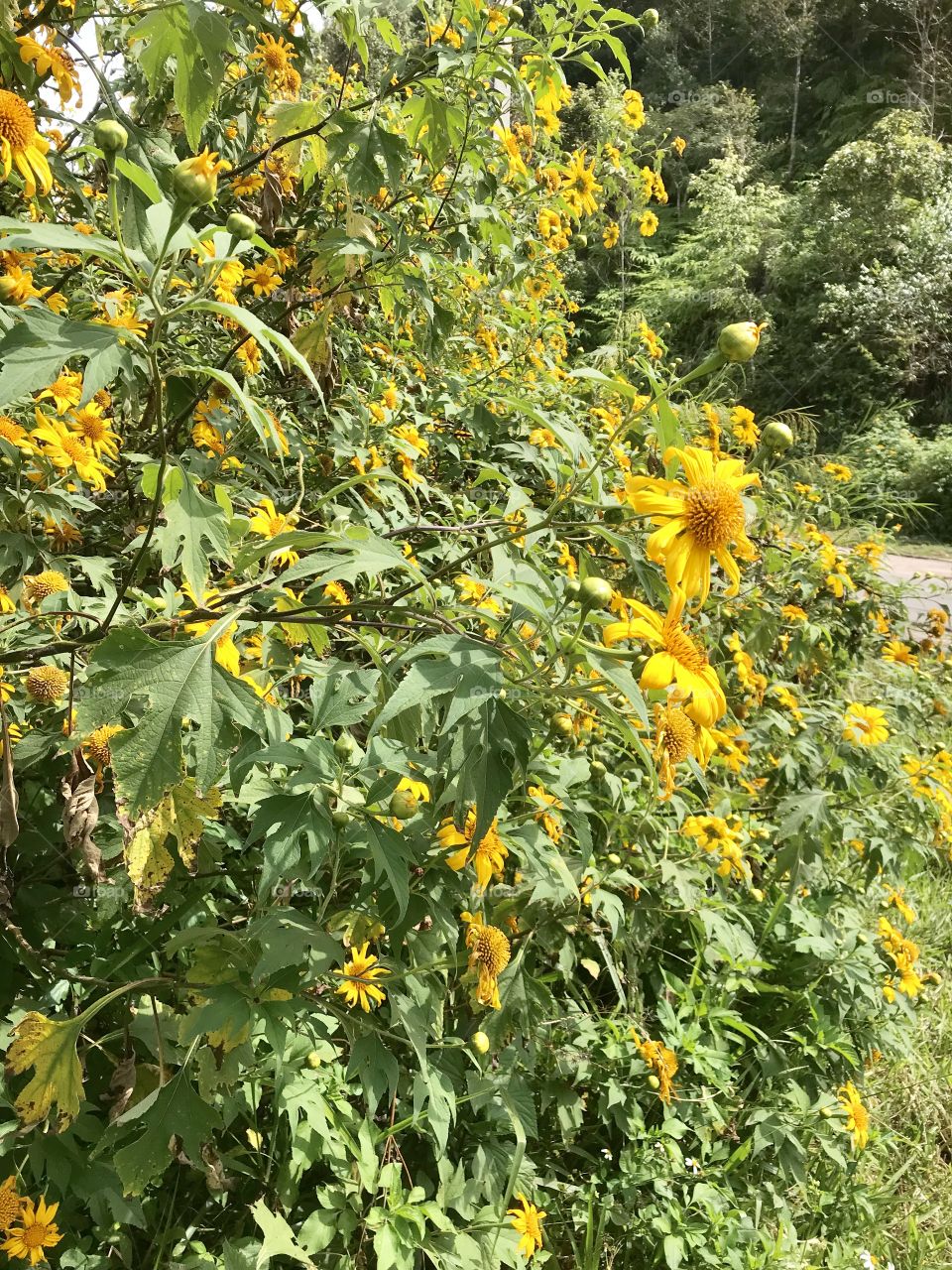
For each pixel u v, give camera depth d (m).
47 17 1.78
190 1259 1.65
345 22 2.22
